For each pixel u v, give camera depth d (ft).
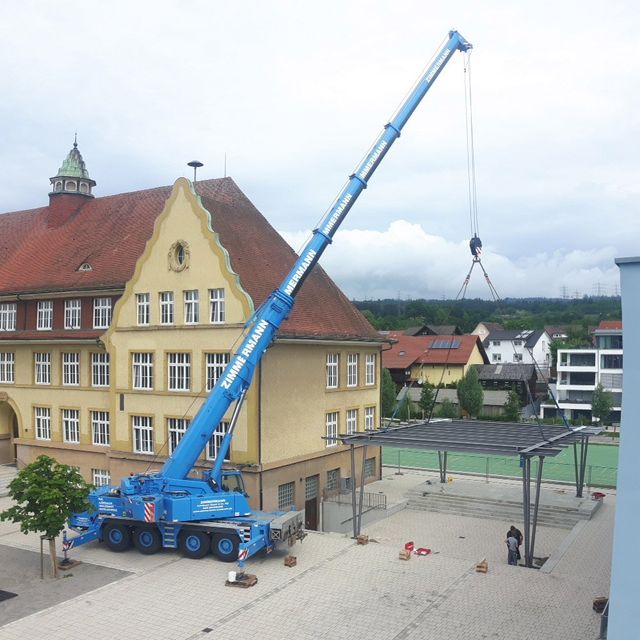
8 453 129.90
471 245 84.99
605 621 44.91
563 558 77.82
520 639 54.80
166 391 100.78
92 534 78.79
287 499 100.48
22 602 63.21
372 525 97.81
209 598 63.87
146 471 99.25
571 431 95.35
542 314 618.44
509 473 139.03
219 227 102.68
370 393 125.29
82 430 114.11
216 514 76.07
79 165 142.72
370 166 84.74
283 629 56.90
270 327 80.74
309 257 82.17
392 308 642.22
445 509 107.14
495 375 258.57
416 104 87.66
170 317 101.81
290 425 100.78
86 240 128.47
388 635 55.62
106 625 57.93
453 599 63.77
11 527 90.22
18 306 125.80
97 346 112.78
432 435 91.81
